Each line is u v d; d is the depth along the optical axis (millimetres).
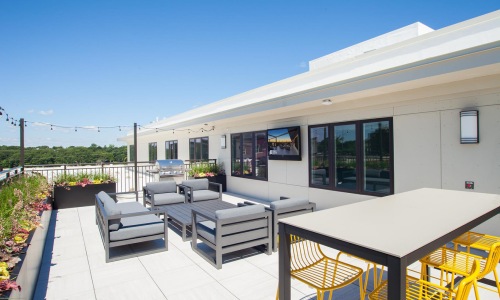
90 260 4348
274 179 9039
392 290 1482
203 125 11938
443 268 2598
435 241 1735
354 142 6703
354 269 2600
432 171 5340
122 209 5773
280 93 9117
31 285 3141
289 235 2189
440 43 5184
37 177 7027
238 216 4141
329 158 7273
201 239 4566
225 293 3314
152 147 21344
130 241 4449
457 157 5012
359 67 6609
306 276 2543
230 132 11211
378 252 1557
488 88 4582
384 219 2195
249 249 4785
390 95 5867
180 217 5543
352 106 6625
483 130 4688
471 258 2889
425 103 5434
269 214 4453
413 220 2158
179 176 11133
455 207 2600
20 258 2717
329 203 7285
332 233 1854
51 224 6410
